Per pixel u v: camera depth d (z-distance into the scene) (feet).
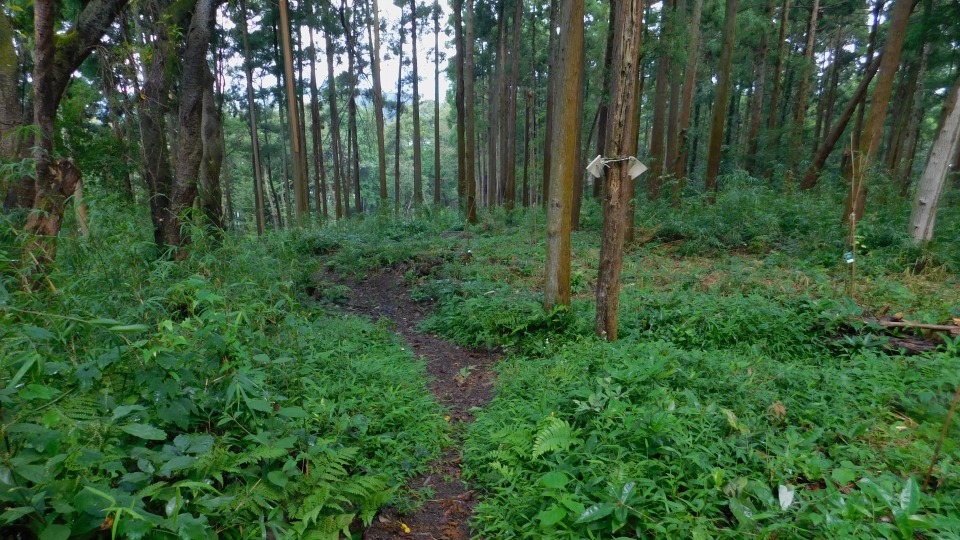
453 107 121.90
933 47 49.26
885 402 11.97
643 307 20.95
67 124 27.50
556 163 19.66
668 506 8.31
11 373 6.84
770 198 36.99
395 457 11.70
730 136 86.43
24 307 8.82
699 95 82.23
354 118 80.53
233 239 19.84
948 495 8.38
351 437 11.84
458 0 57.72
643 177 56.08
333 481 9.38
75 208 15.15
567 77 18.67
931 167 26.73
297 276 26.63
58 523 6.12
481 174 120.88
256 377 9.68
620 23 15.44
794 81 77.15
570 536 8.46
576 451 10.27
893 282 21.75
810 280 23.12
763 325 17.25
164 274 12.66
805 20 70.79
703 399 12.28
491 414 14.16
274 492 8.27
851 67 83.97
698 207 38.65
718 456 9.66
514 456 11.19
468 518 10.14
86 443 6.84
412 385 16.12
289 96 49.49
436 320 24.13
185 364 8.96
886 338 15.75
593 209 52.60
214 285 13.97
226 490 8.00
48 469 5.95
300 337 14.92
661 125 48.11
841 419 11.14
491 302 23.03
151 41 27.40
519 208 63.62
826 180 44.04
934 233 29.01
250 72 69.10
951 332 15.28
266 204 107.34
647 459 9.65
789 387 12.87
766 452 9.93
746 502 8.43
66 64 19.57
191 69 21.63
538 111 105.50
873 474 9.10
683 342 17.88
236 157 115.14
